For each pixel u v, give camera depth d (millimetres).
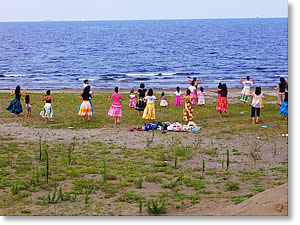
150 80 50688
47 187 8352
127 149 12555
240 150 12336
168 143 13531
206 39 142125
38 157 11094
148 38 150125
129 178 9188
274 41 128500
